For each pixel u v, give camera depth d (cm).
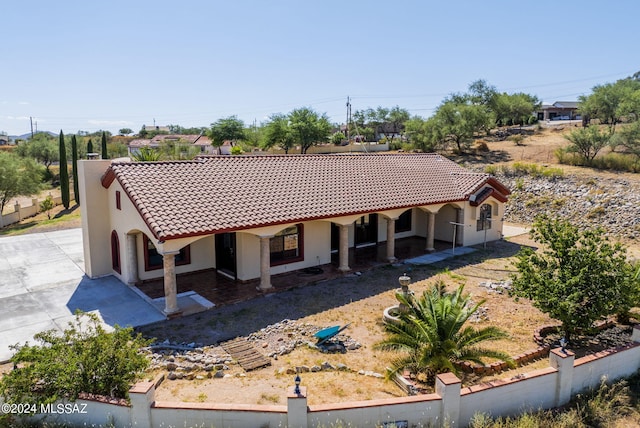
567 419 960
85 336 1072
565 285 1270
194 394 1061
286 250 2075
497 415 985
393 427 877
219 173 2000
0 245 2733
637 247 2523
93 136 13825
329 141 7181
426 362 1047
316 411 872
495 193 2673
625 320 1535
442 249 2541
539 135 5794
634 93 5300
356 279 2003
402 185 2444
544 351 1300
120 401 898
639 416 1034
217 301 1714
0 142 14125
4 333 1452
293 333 1431
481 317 1558
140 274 1931
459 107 5391
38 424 923
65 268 2206
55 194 5544
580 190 3300
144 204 1623
